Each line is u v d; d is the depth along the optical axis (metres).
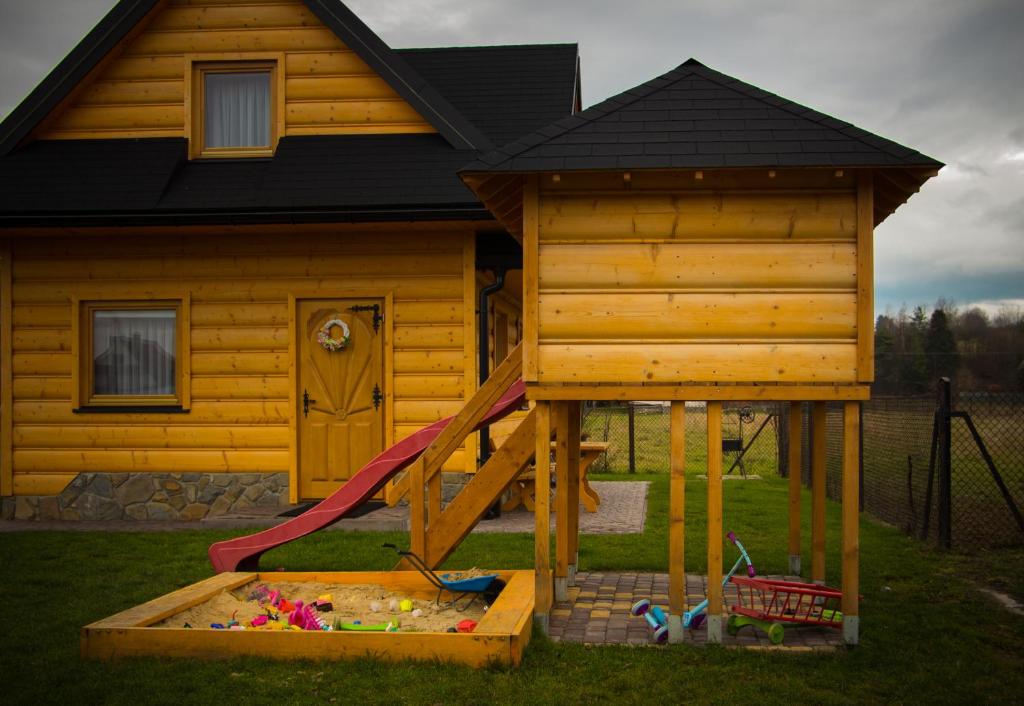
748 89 6.29
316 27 11.75
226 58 11.81
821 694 4.88
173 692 4.93
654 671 5.26
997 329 45.12
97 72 11.95
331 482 11.26
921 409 12.20
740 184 5.91
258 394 11.35
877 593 7.09
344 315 11.29
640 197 5.96
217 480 11.34
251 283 11.38
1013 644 5.79
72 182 11.23
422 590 7.11
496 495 7.01
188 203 10.80
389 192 10.63
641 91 6.37
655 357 5.91
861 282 5.82
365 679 5.10
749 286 5.90
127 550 9.06
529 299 5.95
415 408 11.10
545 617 5.96
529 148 5.88
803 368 5.86
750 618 5.92
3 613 6.65
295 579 7.36
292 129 11.76
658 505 12.05
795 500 7.89
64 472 11.51
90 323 11.67
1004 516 10.25
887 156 5.55
